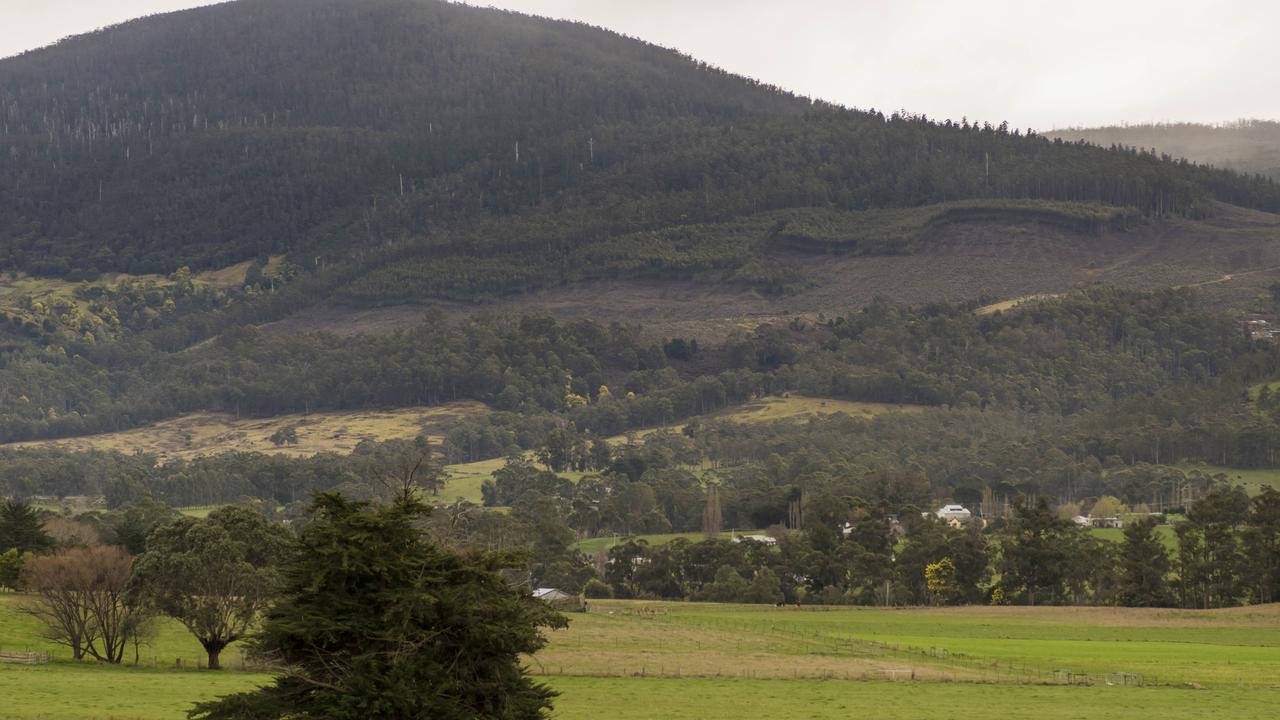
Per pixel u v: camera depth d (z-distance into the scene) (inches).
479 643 2050.9
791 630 5255.9
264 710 2018.9
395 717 1959.9
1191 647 4817.9
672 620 5561.0
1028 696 3472.0
